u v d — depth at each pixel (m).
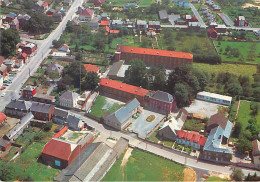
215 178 192.25
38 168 194.62
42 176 188.38
